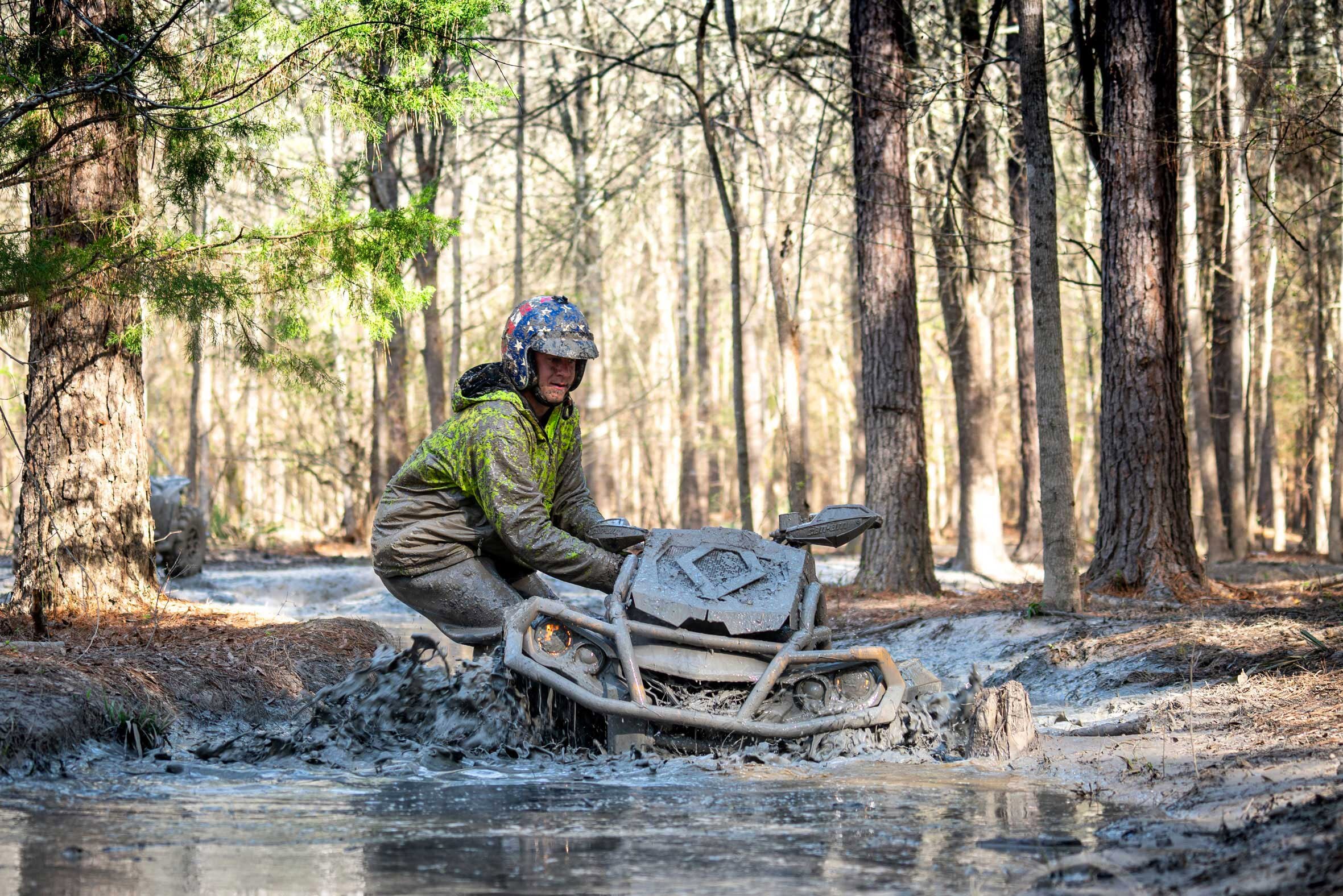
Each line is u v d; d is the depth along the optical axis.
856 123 16.86
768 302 45.59
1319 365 30.56
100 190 10.29
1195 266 25.19
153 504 18.81
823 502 63.44
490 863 4.18
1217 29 18.56
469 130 24.86
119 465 10.84
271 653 9.02
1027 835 4.61
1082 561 24.55
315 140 20.78
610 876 4.02
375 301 10.42
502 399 6.98
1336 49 15.14
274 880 3.95
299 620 10.98
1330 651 8.38
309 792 5.43
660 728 6.22
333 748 6.30
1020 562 24.27
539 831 4.68
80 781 5.64
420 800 5.26
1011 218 22.70
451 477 7.05
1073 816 4.95
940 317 50.31
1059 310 11.89
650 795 5.37
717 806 5.15
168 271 9.42
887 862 4.20
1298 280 34.28
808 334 51.62
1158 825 4.67
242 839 4.51
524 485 6.90
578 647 6.39
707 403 42.06
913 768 6.04
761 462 40.47
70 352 10.65
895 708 6.34
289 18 9.99
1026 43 11.73
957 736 6.80
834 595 16.56
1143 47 13.89
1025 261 23.20
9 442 38.84
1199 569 13.73
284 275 10.05
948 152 22.69
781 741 6.24
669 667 6.21
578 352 6.96
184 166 9.93
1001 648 11.31
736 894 3.82
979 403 22.59
